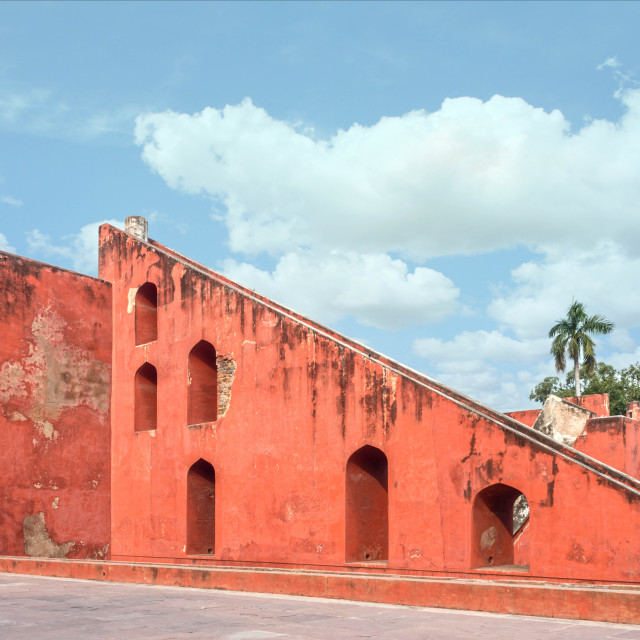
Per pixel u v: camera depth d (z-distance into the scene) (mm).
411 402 11609
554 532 10008
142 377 16219
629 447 17422
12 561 11289
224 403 14289
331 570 12234
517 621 6293
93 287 16562
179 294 15469
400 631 5891
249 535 13539
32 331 15258
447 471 11086
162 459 15266
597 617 6238
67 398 15688
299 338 13234
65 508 15312
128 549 15633
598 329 32156
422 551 11195
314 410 12852
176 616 6699
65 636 5766
